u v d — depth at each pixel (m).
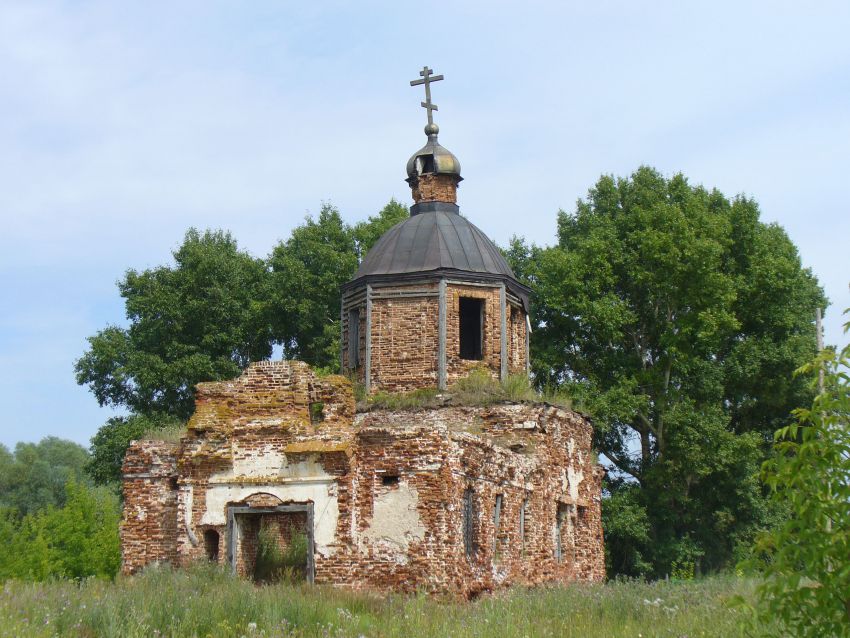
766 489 44.06
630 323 42.00
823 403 10.48
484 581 24.59
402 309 29.61
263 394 24.66
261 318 47.53
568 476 30.64
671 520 41.78
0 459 88.44
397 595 22.06
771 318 43.56
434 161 31.58
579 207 45.88
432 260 29.61
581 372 43.53
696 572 42.44
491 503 25.64
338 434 24.00
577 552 31.16
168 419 43.97
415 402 28.48
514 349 31.58
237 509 23.98
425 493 23.36
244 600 18.67
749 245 43.94
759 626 13.41
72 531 47.84
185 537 24.14
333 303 48.84
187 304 46.19
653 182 45.06
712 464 40.62
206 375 45.25
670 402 41.66
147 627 16.20
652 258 40.50
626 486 43.47
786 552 10.34
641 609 21.08
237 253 50.28
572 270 41.69
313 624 18.00
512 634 17.03
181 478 24.39
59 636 15.39
